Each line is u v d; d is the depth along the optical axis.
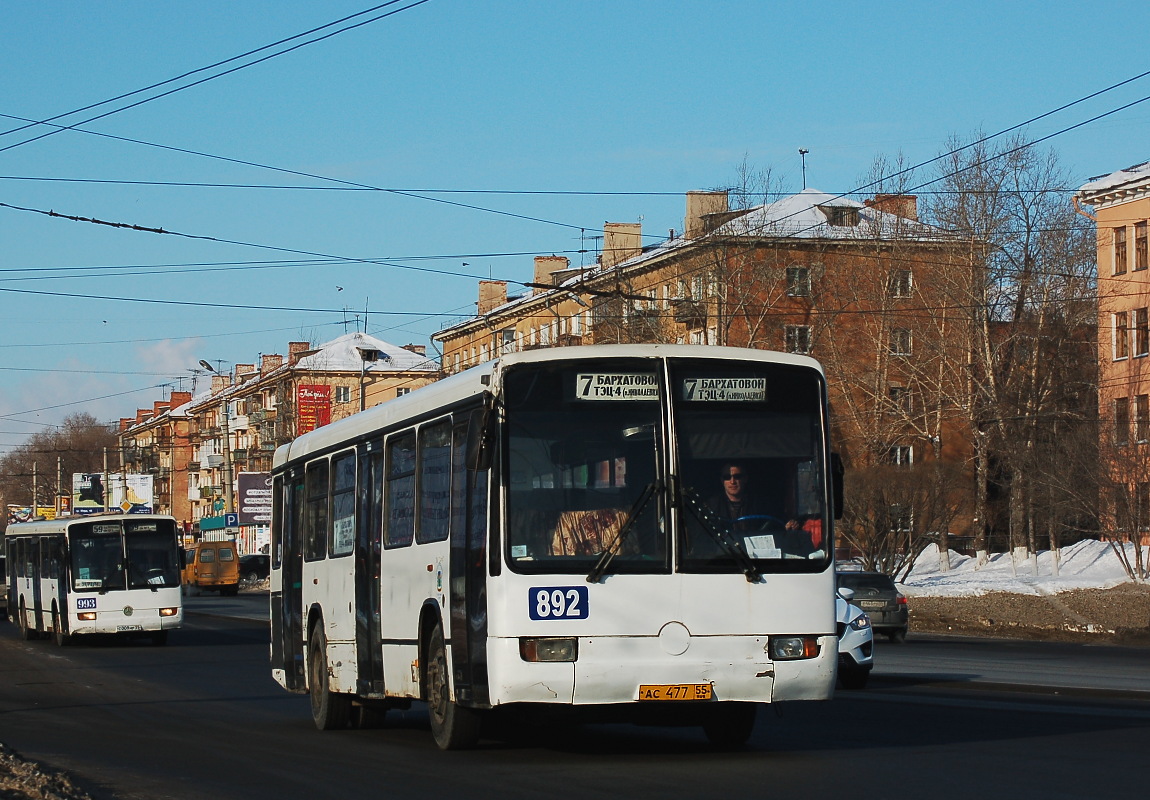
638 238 70.50
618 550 10.64
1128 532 41.16
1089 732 13.16
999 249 55.22
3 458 147.50
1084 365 57.47
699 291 57.19
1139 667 22.30
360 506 14.59
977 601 39.81
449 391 12.12
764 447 11.03
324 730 15.43
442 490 12.10
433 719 12.47
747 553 10.81
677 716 10.80
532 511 10.67
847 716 15.34
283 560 17.75
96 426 149.38
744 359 11.13
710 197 58.31
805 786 9.83
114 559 34.31
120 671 25.91
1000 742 12.45
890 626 30.44
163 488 132.50
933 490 44.88
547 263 76.88
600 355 10.95
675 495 10.75
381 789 10.30
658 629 10.58
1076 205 54.38
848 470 46.75
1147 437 41.22
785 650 10.75
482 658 10.81
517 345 79.12
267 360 110.12
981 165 55.38
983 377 55.69
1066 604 37.84
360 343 98.31
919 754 11.66
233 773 11.55
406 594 12.98
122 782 11.08
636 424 10.88
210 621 46.56
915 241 57.06
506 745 13.05
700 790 9.75
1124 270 54.59
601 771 10.95
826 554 11.00
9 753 12.16
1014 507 51.72
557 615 10.51
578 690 10.45
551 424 10.82
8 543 43.25
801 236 58.94
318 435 16.50
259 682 23.03
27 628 38.34
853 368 58.75
